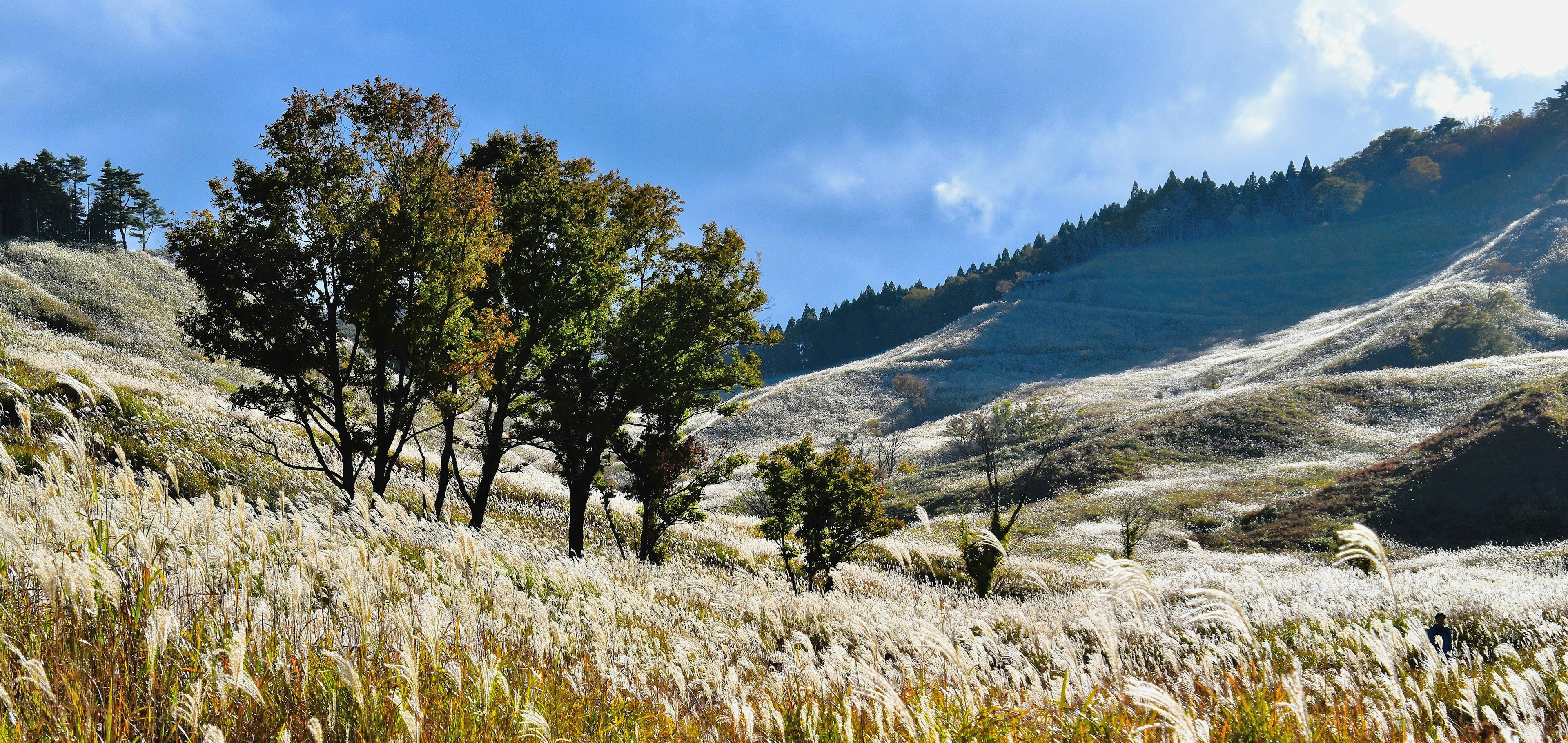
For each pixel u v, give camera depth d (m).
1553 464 41.47
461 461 40.69
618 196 27.62
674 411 27.28
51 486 5.17
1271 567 34.03
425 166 21.17
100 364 37.69
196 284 20.12
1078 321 179.25
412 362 20.62
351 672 3.71
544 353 25.38
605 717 5.28
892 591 19.73
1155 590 4.67
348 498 17.58
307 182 20.36
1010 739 4.61
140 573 4.63
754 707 5.52
